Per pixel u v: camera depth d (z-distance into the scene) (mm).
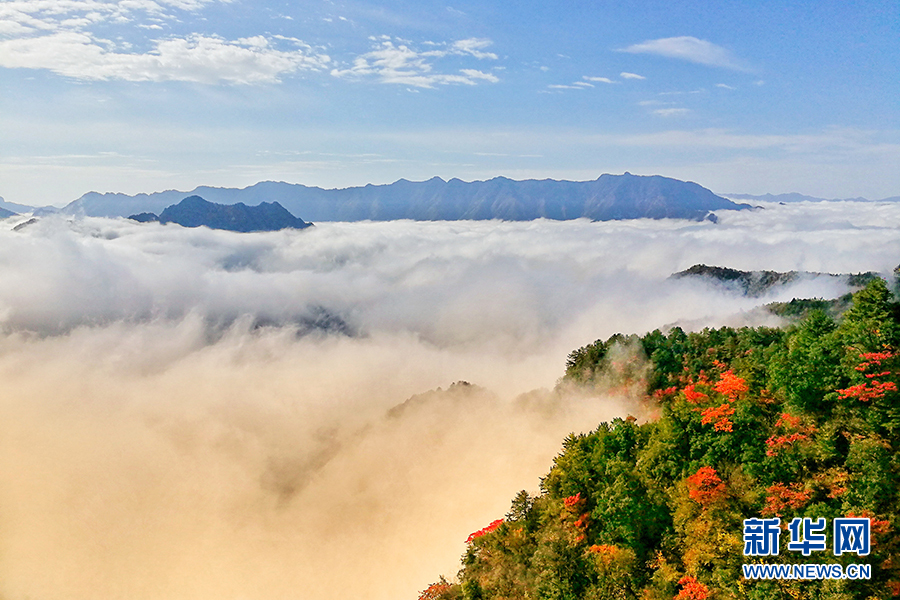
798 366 46312
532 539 57000
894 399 41031
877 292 47188
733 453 46438
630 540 46625
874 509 37656
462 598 57406
